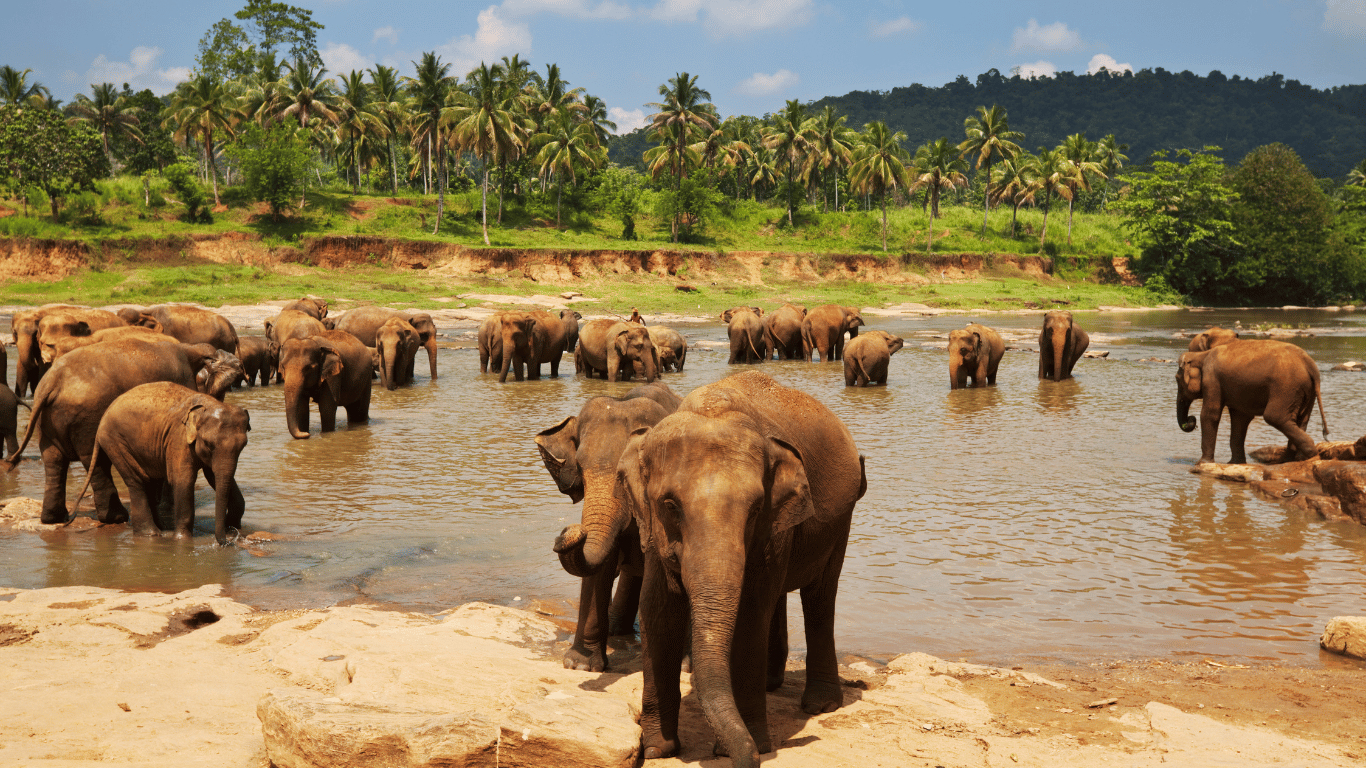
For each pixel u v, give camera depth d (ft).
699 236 272.92
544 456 19.71
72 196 202.39
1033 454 46.19
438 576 26.40
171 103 259.19
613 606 21.76
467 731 12.82
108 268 183.52
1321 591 25.41
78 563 27.40
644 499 13.16
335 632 19.77
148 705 15.79
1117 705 17.42
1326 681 19.01
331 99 245.45
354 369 53.78
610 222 274.57
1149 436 51.80
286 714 13.05
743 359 103.04
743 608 13.44
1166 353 108.68
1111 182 422.41
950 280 257.96
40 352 53.78
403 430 52.80
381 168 295.48
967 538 30.68
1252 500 36.37
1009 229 305.32
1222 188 252.42
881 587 25.64
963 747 14.87
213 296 166.20
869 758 14.32
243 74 283.59
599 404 18.92
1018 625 22.79
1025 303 220.43
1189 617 23.36
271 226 216.13
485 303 176.76
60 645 19.43
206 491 36.99
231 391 68.59
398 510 34.06
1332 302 260.42
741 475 12.28
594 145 285.02
